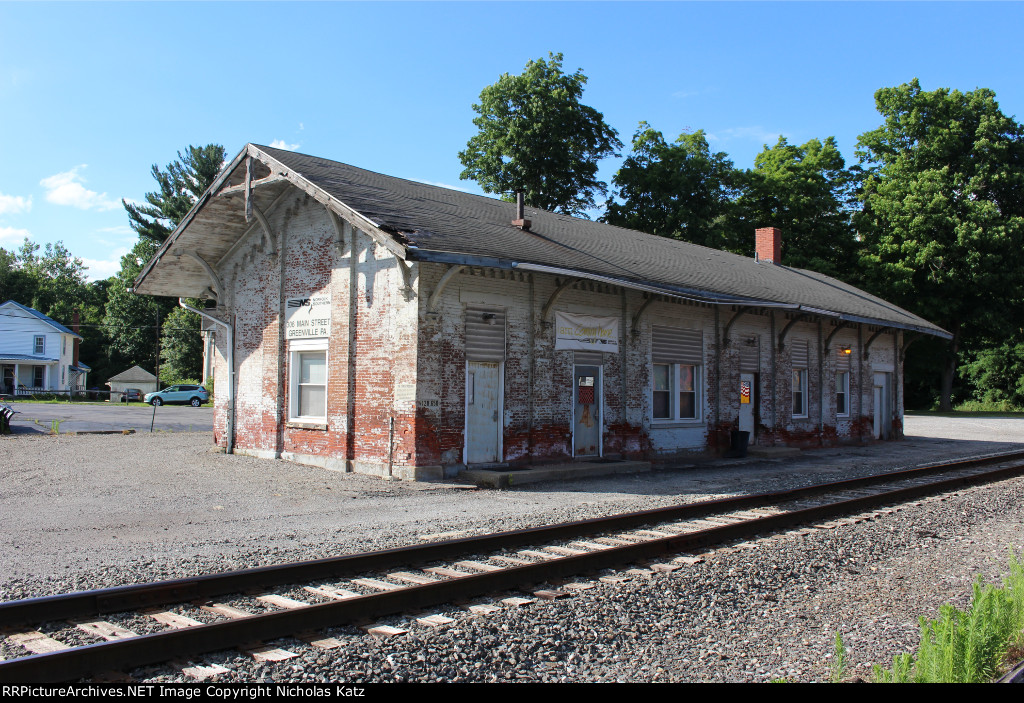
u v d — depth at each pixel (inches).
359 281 575.2
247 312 689.6
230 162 616.7
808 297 890.7
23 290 3189.0
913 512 422.0
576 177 1734.7
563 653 203.2
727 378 788.0
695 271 781.9
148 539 325.1
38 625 206.1
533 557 301.6
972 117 1847.9
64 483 495.8
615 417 666.2
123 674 175.8
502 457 574.6
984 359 2276.1
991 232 1710.1
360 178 642.8
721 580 275.7
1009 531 381.4
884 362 1064.2
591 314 647.1
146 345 2950.3
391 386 542.6
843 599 262.4
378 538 331.3
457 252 477.1
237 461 631.8
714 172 1811.0
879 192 1866.4
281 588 249.4
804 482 560.4
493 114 1747.0
